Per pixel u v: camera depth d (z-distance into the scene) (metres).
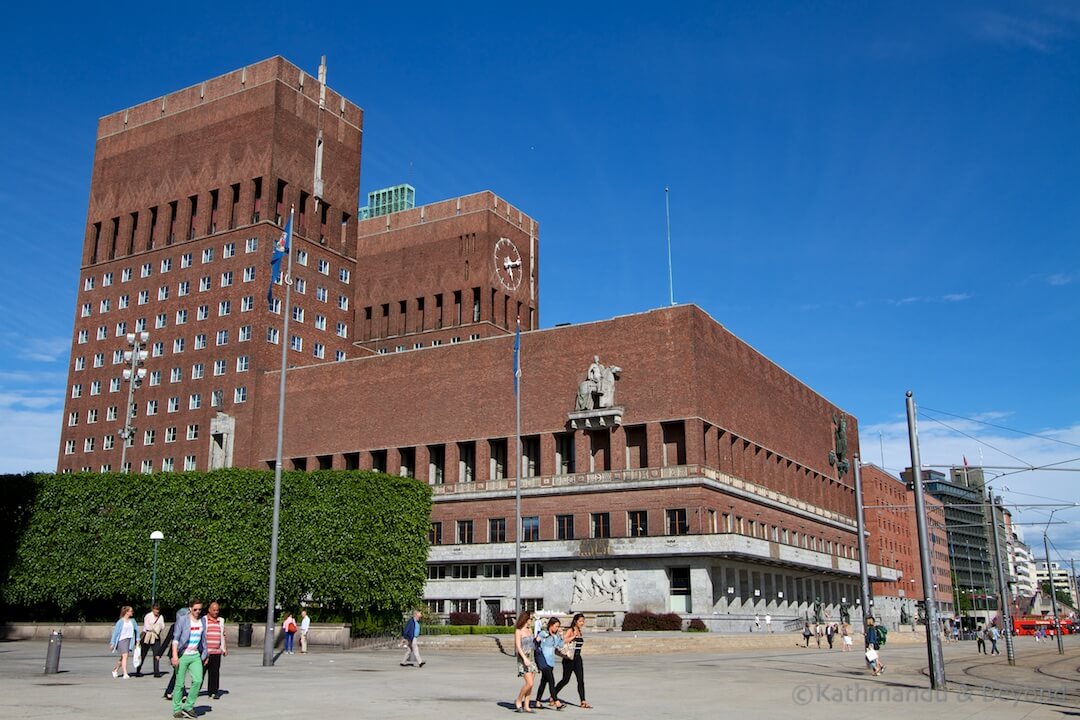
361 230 146.38
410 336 138.00
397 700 26.73
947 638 127.31
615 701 27.75
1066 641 125.50
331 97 122.81
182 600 56.72
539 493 89.12
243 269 110.81
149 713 22.55
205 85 120.62
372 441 100.44
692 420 84.19
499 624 85.75
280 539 55.28
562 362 91.62
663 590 82.31
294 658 45.19
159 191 121.50
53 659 33.12
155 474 59.97
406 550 56.44
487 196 138.00
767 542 89.62
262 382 107.44
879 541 148.88
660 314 87.75
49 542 60.34
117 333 120.06
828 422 126.88
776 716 24.19
